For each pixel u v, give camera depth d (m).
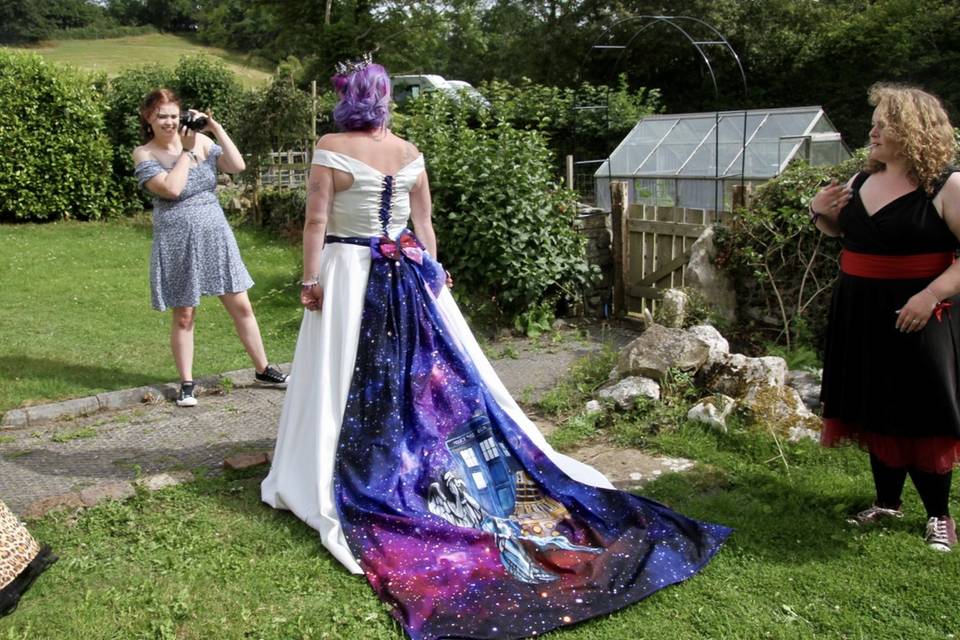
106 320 7.58
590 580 2.97
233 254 5.19
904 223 3.01
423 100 7.73
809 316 5.77
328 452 3.36
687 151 12.59
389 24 22.05
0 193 14.05
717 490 3.78
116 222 14.91
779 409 4.42
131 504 3.60
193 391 5.21
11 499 3.73
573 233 7.24
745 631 2.68
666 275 7.11
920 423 3.10
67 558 3.12
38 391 5.35
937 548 3.16
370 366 3.42
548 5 29.92
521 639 2.66
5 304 8.12
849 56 24.00
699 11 25.39
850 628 2.68
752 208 6.09
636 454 4.21
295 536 3.30
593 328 7.17
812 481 3.78
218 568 3.05
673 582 2.97
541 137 7.45
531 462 3.57
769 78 25.78
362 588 2.95
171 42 58.03
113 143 15.34
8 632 2.61
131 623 2.69
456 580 2.96
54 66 14.62
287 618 2.75
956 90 22.02
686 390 4.68
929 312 2.98
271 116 13.15
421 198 3.77
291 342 6.80
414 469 3.39
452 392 3.54
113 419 4.92
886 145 3.03
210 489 3.79
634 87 27.64
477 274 6.95
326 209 3.47
